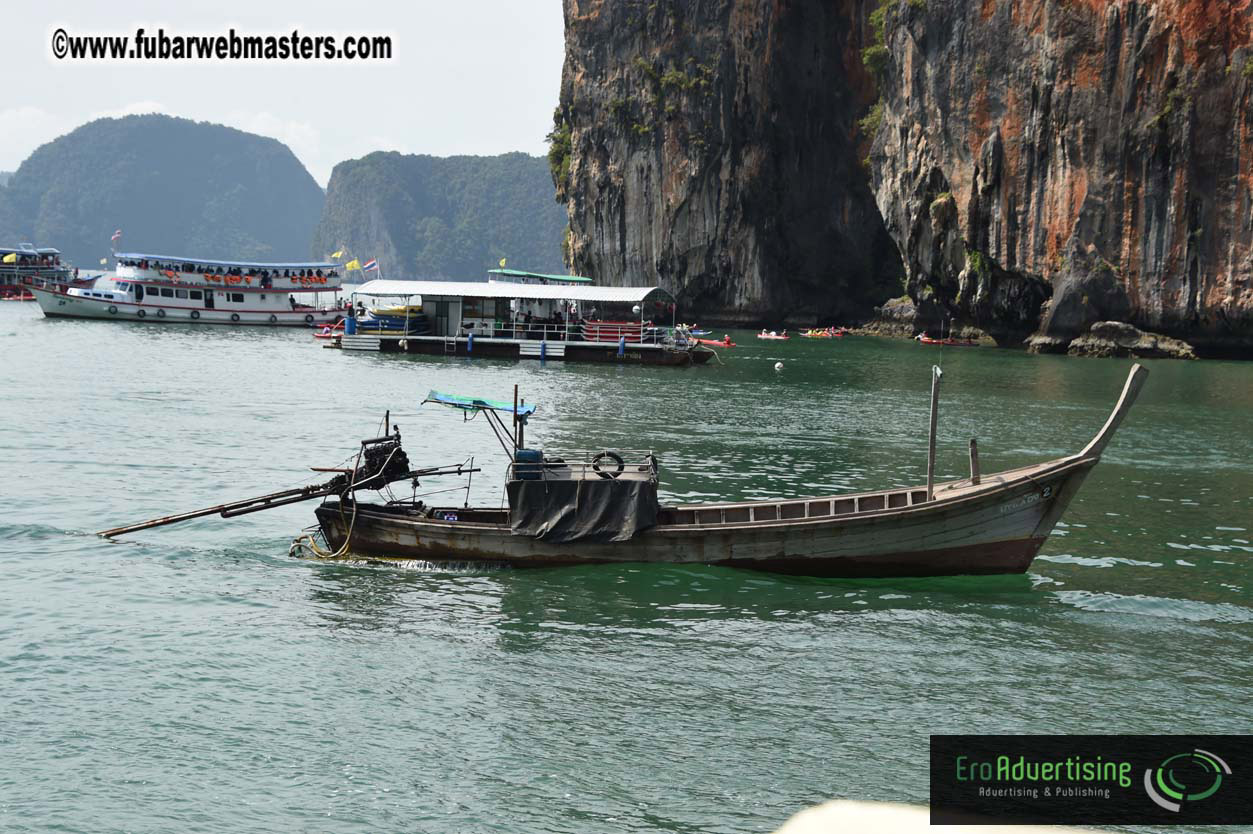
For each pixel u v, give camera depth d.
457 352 70.19
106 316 93.50
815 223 117.69
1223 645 18.08
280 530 24.38
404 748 14.28
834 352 82.75
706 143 113.62
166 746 14.17
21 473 29.19
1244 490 30.69
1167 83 73.81
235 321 93.94
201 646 17.44
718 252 117.06
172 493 27.56
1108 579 21.61
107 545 22.88
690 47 113.44
